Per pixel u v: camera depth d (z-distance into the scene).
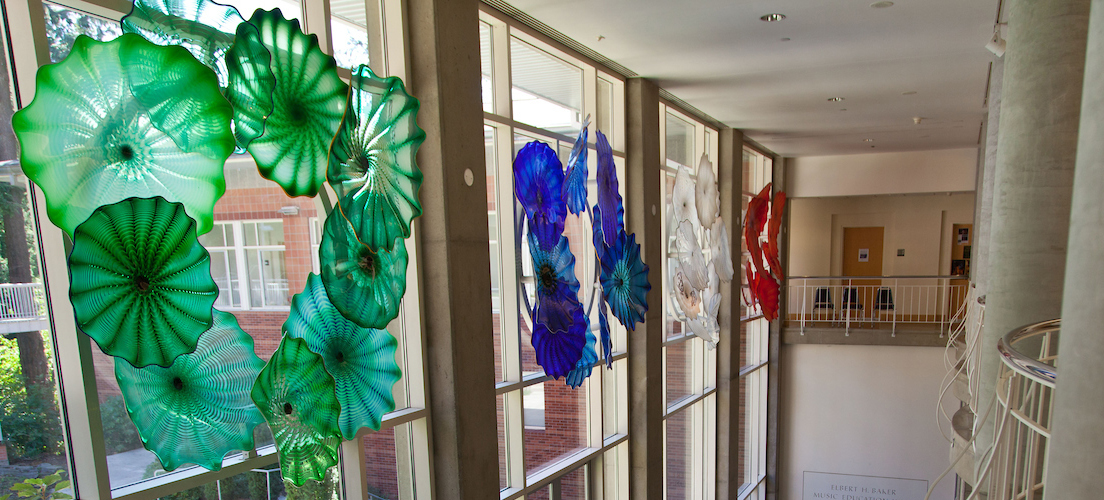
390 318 3.64
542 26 5.15
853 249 15.94
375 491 3.87
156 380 2.50
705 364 9.80
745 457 12.73
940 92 7.75
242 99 2.72
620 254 6.18
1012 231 2.96
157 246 2.41
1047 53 2.79
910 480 12.31
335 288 3.19
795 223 16.20
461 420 4.13
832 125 10.02
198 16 2.61
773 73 6.77
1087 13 2.72
